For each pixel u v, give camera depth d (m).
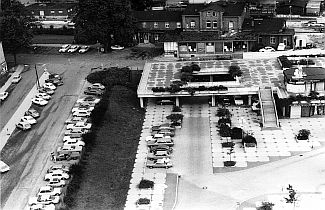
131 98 147.75
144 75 153.62
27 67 168.88
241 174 111.38
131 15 177.88
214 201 102.69
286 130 128.38
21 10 171.12
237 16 172.75
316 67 144.75
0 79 159.62
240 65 157.75
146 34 184.88
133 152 122.50
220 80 152.88
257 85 141.75
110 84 153.00
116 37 177.38
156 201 103.62
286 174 110.31
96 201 103.75
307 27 190.75
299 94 135.38
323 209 97.88
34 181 109.56
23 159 117.75
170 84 144.50
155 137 125.94
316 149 119.31
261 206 99.75
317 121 132.12
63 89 152.00
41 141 124.69
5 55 179.88
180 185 108.75
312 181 107.19
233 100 144.25
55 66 168.88
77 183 107.19
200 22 176.75
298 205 99.50
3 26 164.50
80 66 167.88
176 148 123.44
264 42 173.00
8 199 104.31
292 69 142.38
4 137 127.00
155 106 144.75
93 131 126.62
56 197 103.06
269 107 134.62
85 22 175.38
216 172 112.69
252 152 119.62
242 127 130.62
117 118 136.00
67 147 119.44
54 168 111.69
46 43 190.38
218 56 167.38
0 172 112.62
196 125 133.62
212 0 199.50
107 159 118.62
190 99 148.25
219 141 125.38
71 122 131.50
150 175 112.88
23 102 144.62
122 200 104.50
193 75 152.88
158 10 191.62
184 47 171.62
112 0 173.00
